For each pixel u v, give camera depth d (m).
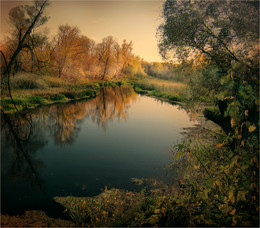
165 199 3.58
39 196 4.13
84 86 23.22
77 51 27.20
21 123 9.84
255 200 2.43
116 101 19.48
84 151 7.10
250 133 2.51
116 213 3.29
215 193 2.95
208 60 4.99
